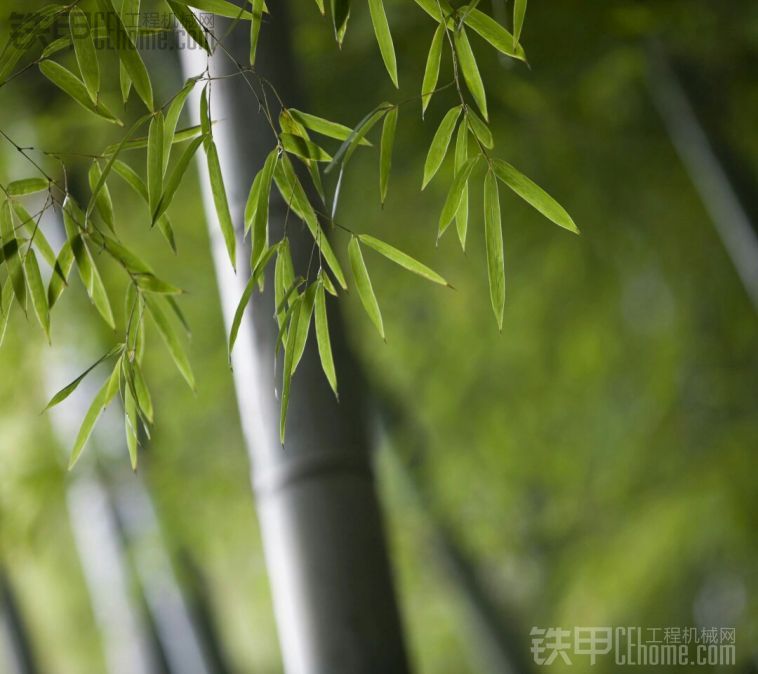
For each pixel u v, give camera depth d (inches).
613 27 173.6
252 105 97.7
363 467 99.0
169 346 79.0
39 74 172.2
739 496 239.3
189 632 225.8
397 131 202.2
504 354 259.3
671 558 253.1
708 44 181.6
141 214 214.1
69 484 215.2
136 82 64.1
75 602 320.2
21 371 213.6
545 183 229.0
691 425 249.9
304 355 99.0
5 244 71.0
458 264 244.1
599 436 262.5
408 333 255.1
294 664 97.1
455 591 273.6
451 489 269.6
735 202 183.8
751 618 257.3
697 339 254.4
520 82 186.4
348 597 95.3
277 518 97.9
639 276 253.4
